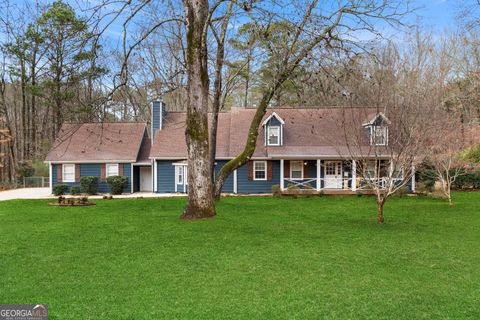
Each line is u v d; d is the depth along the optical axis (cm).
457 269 672
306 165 2506
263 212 1423
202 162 1266
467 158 2314
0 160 3766
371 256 763
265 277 632
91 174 2745
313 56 1257
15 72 3097
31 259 760
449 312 484
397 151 1155
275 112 2630
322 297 540
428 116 1205
